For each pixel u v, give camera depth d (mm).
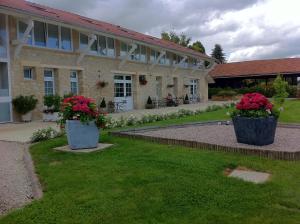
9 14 13320
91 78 19422
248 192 4219
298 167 5395
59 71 17141
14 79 14680
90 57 19344
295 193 4180
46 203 3979
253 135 6879
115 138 8500
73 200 4047
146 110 22375
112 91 21250
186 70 30797
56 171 5402
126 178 4832
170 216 3562
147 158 6039
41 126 12734
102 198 4082
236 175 5082
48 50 16469
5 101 14289
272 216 3520
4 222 3514
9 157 6953
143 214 3613
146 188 4379
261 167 5430
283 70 35625
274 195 4109
